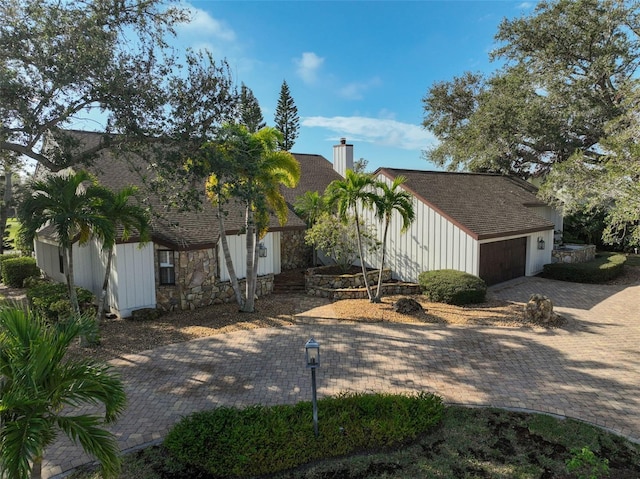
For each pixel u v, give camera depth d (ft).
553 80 77.15
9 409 12.41
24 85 31.55
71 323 15.57
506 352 31.17
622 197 39.70
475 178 73.67
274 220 54.19
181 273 43.73
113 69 31.91
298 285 54.13
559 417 21.45
